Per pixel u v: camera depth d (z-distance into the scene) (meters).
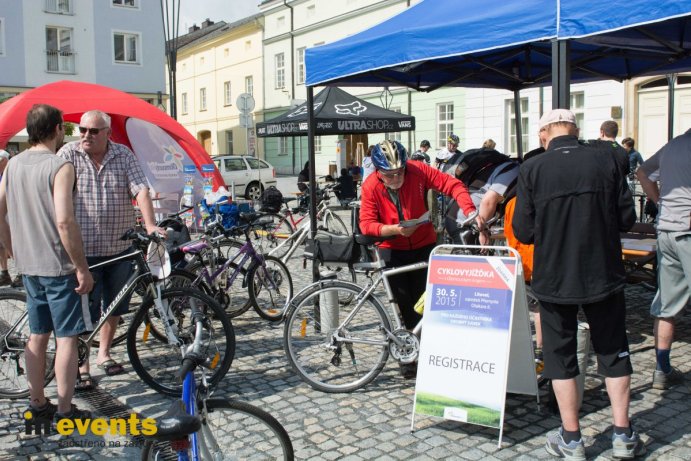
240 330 5.84
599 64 7.34
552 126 3.29
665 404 3.91
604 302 3.16
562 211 3.10
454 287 3.65
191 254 5.76
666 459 3.23
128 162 4.47
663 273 4.01
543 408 3.90
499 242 5.34
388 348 4.18
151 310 4.42
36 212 3.48
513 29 3.93
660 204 3.98
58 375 3.60
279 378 4.55
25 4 26.88
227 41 38.12
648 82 17.56
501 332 3.50
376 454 3.39
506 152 21.34
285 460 2.88
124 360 4.93
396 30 4.66
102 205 4.32
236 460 2.77
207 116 41.19
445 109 23.91
